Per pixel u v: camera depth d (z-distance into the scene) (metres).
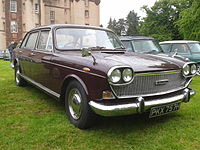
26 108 4.41
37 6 36.03
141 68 3.11
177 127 3.55
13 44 16.22
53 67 3.92
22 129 3.42
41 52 4.45
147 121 3.78
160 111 3.26
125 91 3.00
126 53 4.11
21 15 34.09
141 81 3.09
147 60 3.51
